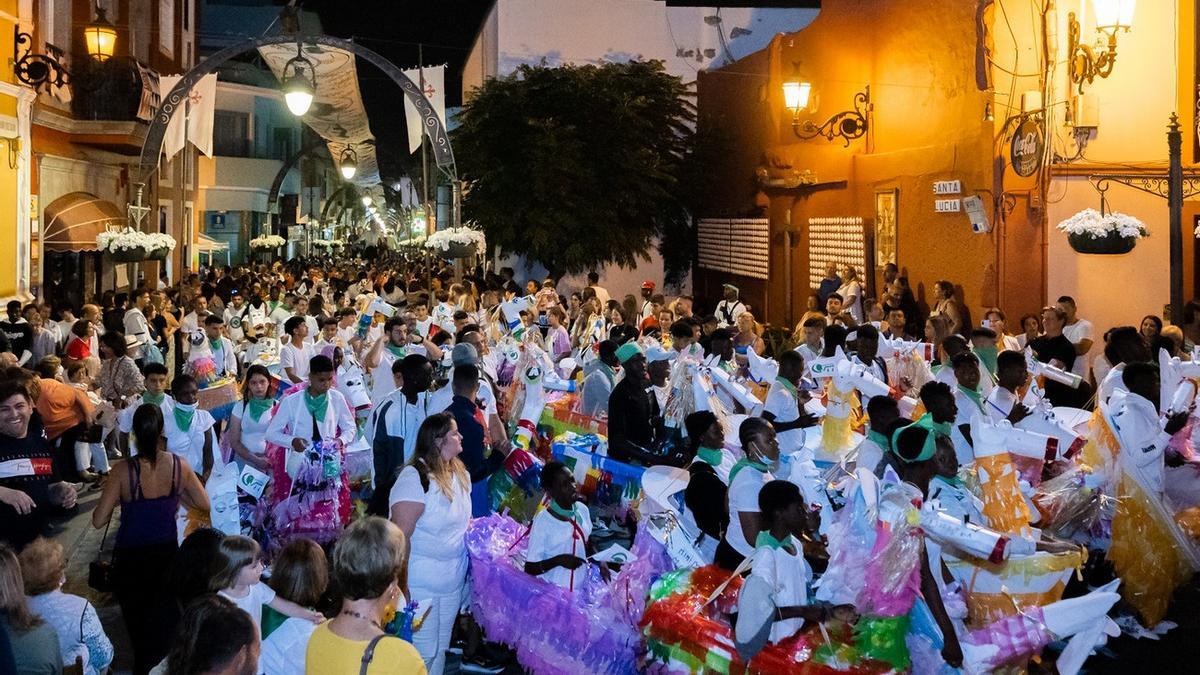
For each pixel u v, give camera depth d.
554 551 7.22
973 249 16.27
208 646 3.89
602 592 7.05
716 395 10.40
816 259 22.45
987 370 10.66
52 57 22.55
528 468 9.14
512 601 7.19
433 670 7.02
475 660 8.01
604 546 9.82
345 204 86.06
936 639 6.11
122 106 24.61
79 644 5.61
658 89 27.38
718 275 28.52
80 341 15.09
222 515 9.10
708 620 6.53
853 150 20.64
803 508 6.02
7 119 19.95
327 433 9.45
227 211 60.66
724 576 6.84
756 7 29.89
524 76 26.64
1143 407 8.40
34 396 8.98
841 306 16.47
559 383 12.11
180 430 9.17
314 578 5.59
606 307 18.45
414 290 27.92
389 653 4.42
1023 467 9.05
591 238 26.08
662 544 7.14
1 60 19.73
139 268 29.62
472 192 26.34
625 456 9.84
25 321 16.41
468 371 8.57
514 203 25.91
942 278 17.34
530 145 25.53
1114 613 8.55
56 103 23.30
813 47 22.30
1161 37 14.95
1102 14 13.73
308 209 74.94
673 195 28.45
